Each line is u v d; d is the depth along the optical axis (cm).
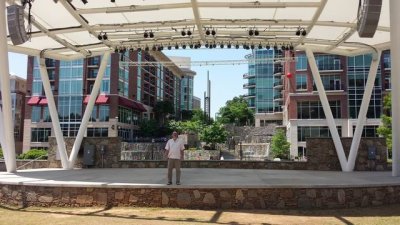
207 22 1805
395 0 1400
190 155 5612
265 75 9044
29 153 3778
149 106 8781
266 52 8881
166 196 1141
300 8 1614
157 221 952
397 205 1197
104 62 2236
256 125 9012
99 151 2194
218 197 1133
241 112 10631
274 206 1132
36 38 1938
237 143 7112
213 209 1114
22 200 1216
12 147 1645
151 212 1066
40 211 1109
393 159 1481
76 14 1672
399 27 1402
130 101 7431
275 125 8244
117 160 2192
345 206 1155
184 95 13188
